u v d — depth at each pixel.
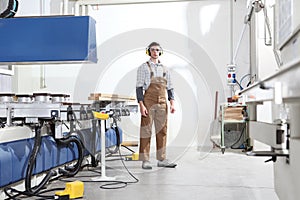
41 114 2.36
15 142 2.47
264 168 3.71
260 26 5.09
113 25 6.38
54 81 6.44
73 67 6.41
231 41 6.11
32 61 1.65
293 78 0.66
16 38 1.65
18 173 2.40
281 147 1.50
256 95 1.34
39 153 2.64
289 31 1.64
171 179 3.12
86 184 2.91
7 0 1.92
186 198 2.44
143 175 3.31
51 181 3.02
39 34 1.64
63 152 3.10
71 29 1.63
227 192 2.62
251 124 1.79
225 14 6.15
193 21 6.20
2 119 2.47
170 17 6.26
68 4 6.41
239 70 6.06
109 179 3.06
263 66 5.05
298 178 1.38
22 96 2.52
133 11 6.33
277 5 2.17
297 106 1.34
